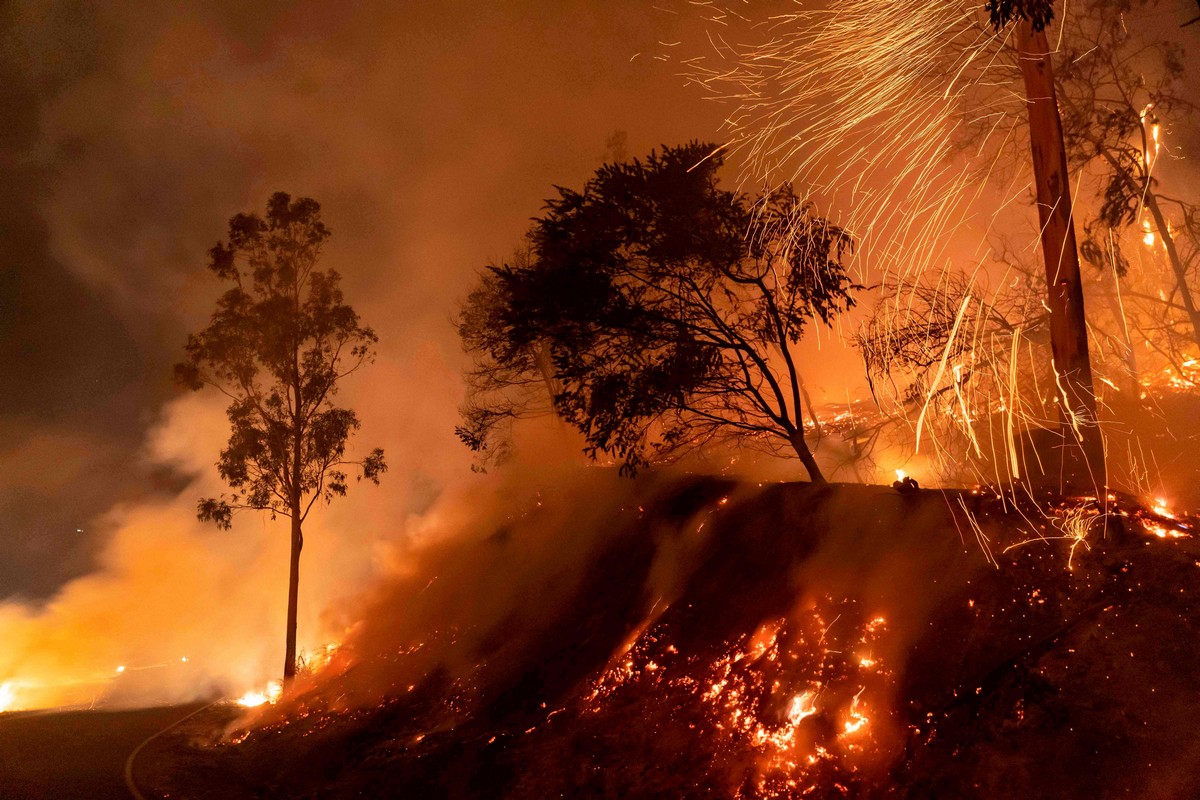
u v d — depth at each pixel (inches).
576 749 452.1
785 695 393.1
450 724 595.2
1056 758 289.0
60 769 600.7
